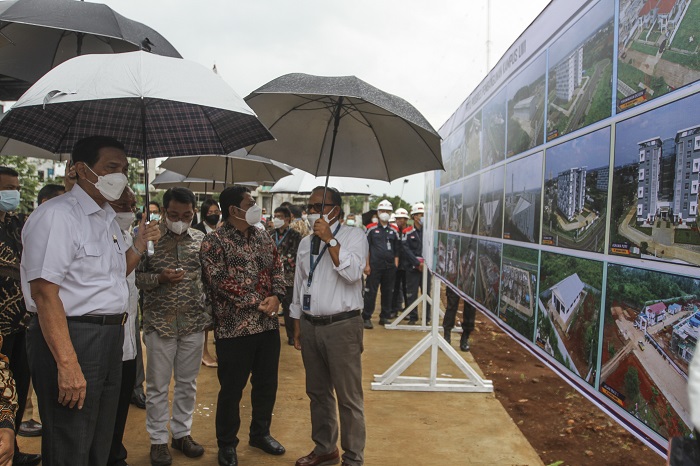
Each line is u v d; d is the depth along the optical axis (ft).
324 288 11.27
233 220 11.92
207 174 21.12
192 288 12.13
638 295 6.75
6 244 10.61
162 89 7.59
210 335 25.75
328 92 9.66
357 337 11.36
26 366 10.94
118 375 8.09
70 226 7.28
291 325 23.38
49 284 6.96
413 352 18.07
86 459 7.48
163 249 11.95
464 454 12.92
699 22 5.67
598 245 7.90
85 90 7.37
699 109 5.63
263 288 12.05
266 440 12.66
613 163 7.50
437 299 18.06
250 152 13.73
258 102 11.84
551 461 12.99
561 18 9.55
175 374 12.37
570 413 16.26
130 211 9.02
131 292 10.80
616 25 7.53
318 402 11.80
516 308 11.78
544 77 10.36
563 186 9.28
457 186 18.89
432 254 22.95
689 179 5.77
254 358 12.36
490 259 14.19
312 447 13.09
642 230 6.69
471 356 23.08
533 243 10.79
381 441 13.58
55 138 9.95
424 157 12.09
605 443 14.03
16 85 14.76
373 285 28.35
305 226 23.90
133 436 13.43
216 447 12.98
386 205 28.81
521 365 21.94
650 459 13.03
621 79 7.34
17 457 11.31
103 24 10.37
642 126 6.77
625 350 7.06
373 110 11.37
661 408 6.20
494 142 14.10
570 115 9.05
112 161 7.58
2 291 10.45
